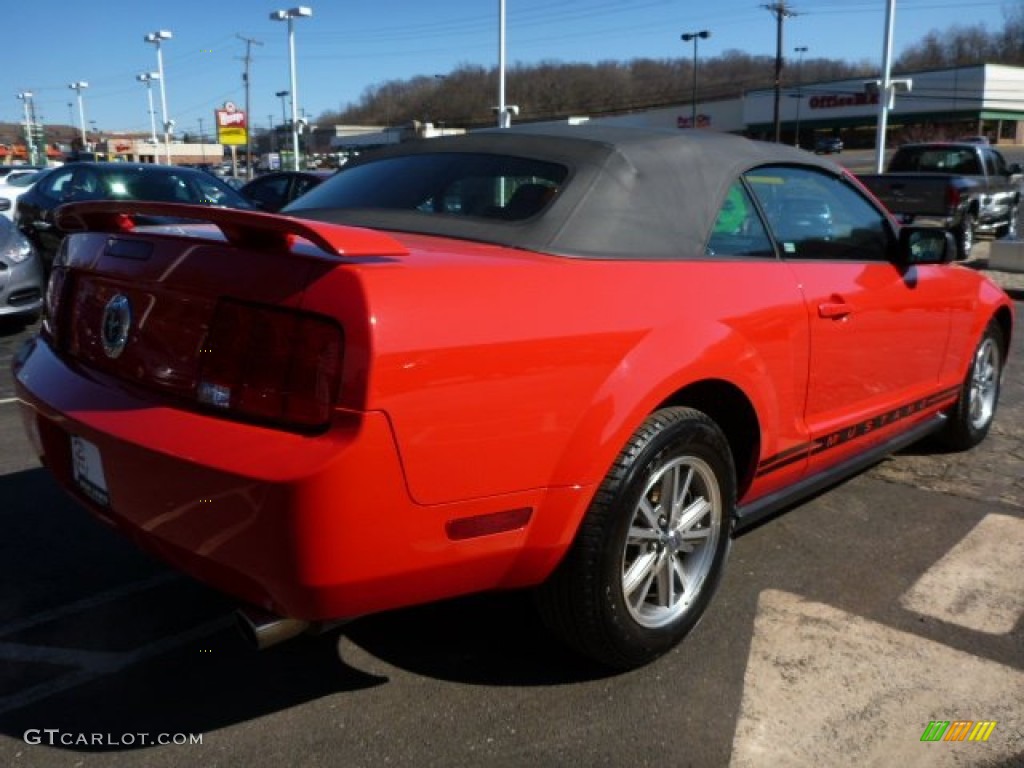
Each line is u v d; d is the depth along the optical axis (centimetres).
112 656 279
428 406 205
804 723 249
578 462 232
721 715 252
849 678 271
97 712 251
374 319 199
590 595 245
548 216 266
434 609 311
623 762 232
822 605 314
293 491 196
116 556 347
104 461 233
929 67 8394
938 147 1681
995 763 234
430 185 304
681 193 292
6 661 275
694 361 258
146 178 1014
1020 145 6881
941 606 315
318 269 207
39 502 399
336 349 201
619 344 243
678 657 281
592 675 271
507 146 307
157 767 228
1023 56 8619
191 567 227
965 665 278
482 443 216
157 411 226
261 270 215
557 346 228
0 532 368
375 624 300
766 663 278
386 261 214
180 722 247
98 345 260
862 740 242
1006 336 496
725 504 286
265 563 205
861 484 437
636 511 253
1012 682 270
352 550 202
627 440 243
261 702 257
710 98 8512
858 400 356
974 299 439
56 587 322
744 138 336
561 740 241
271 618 218
